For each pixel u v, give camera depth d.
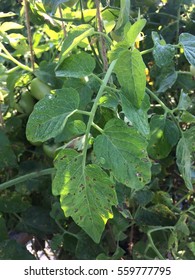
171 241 0.29
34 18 0.30
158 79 0.30
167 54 0.22
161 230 0.31
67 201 0.21
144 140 0.20
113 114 0.24
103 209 0.21
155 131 0.26
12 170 0.32
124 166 0.20
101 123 0.25
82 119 0.24
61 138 0.24
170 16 0.35
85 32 0.22
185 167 0.25
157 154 0.26
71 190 0.21
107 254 0.30
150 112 0.33
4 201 0.30
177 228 0.29
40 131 0.20
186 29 0.35
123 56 0.21
